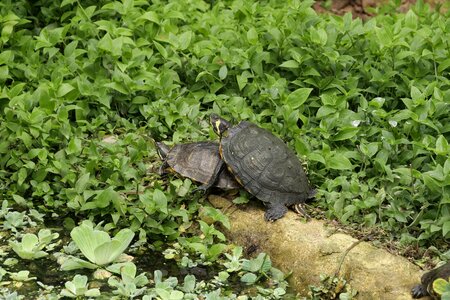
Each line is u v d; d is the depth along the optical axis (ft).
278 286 20.97
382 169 23.29
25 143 24.22
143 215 22.36
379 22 32.63
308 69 27.50
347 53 28.40
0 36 29.27
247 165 22.26
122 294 19.94
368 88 26.99
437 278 18.39
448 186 21.03
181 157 23.53
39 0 32.55
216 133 23.29
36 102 25.72
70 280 20.70
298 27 28.89
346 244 21.07
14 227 23.04
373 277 20.01
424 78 27.20
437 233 21.17
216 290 20.27
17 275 20.61
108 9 31.17
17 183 24.38
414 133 24.45
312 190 23.18
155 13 29.45
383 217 22.21
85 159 24.85
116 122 27.04
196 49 28.60
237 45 29.35
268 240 22.17
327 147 23.76
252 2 33.22
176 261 22.08
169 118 26.27
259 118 26.21
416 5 33.14
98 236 21.18
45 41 28.30
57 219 23.80
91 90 26.91
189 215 23.34
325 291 20.29
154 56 29.25
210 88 27.96
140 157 24.82
